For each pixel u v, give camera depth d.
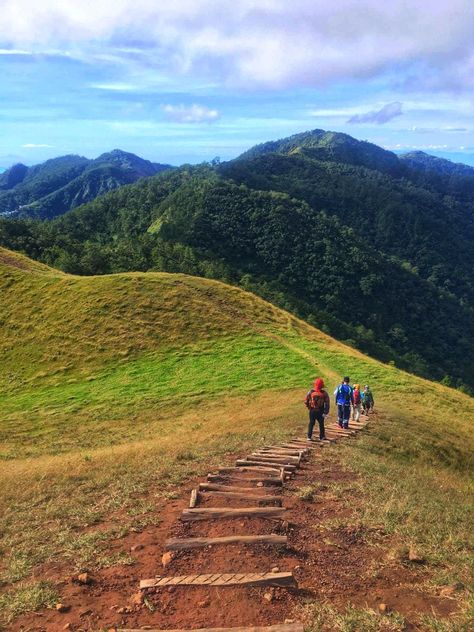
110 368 35.06
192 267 100.62
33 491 11.45
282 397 28.17
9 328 41.12
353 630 5.11
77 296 44.00
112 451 16.88
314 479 10.73
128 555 7.01
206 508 8.47
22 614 5.71
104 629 5.25
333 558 6.76
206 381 31.73
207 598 5.78
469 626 5.11
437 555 6.88
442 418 26.23
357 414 21.77
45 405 29.70
